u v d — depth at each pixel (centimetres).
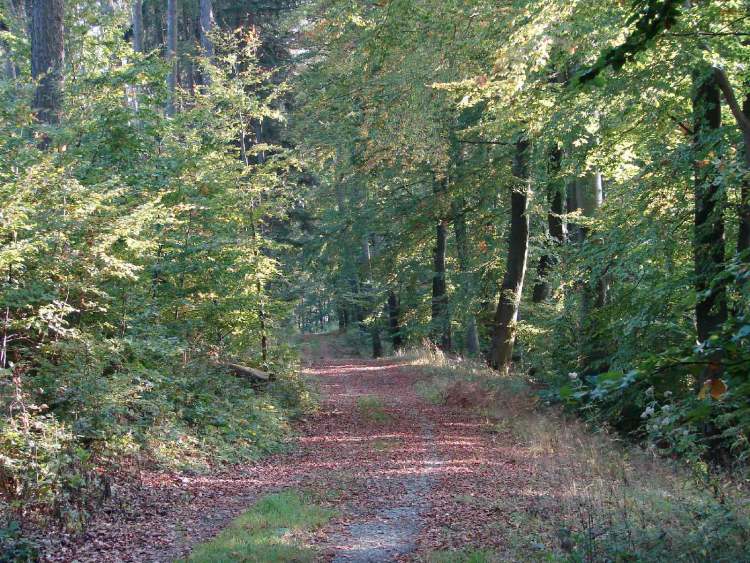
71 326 1034
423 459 1192
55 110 1321
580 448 1156
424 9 1278
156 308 1235
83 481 795
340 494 950
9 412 810
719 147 1033
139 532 758
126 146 1296
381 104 1462
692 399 410
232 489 974
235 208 1533
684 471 849
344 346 4350
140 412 1095
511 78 988
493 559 625
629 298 1292
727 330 319
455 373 2217
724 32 878
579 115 1083
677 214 1188
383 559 664
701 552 529
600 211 1390
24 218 855
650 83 999
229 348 1540
